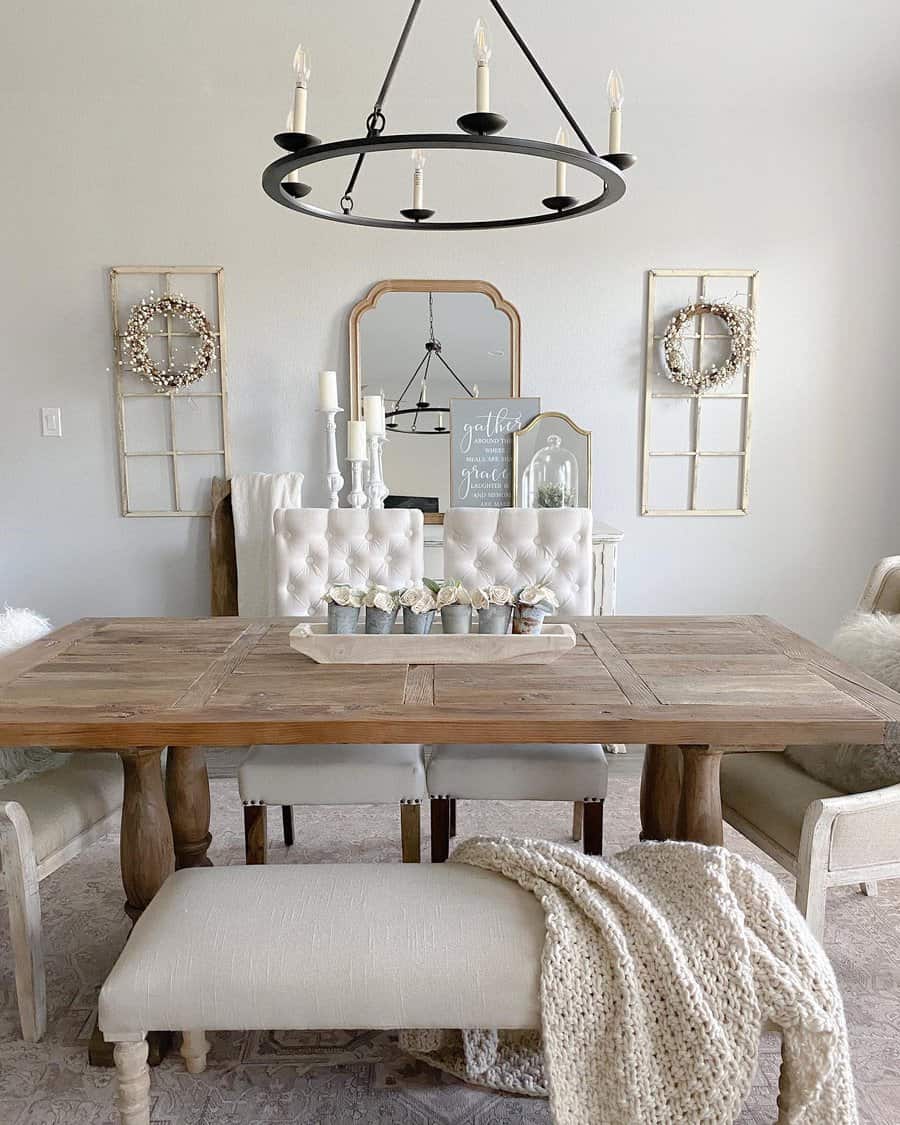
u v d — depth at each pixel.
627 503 3.95
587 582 2.90
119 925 2.29
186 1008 1.35
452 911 1.46
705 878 1.47
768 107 3.72
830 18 3.10
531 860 1.53
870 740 1.67
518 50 3.22
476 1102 1.70
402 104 3.59
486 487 3.82
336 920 1.43
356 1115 1.66
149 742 1.66
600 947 1.39
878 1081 1.72
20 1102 1.70
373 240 3.73
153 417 3.78
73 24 3.06
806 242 3.82
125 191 3.64
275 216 3.70
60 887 2.47
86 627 2.46
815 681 1.91
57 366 3.73
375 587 2.15
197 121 3.62
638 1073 1.33
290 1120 1.65
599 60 3.31
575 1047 1.35
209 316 3.74
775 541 4.01
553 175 3.71
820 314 3.87
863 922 2.26
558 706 1.73
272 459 3.83
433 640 2.05
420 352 3.79
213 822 2.86
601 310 3.81
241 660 2.10
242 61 3.30
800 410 3.93
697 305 3.79
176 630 2.42
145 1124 1.42
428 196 3.71
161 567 3.87
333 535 2.96
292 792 2.11
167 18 3.02
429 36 3.12
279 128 3.63
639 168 3.74
